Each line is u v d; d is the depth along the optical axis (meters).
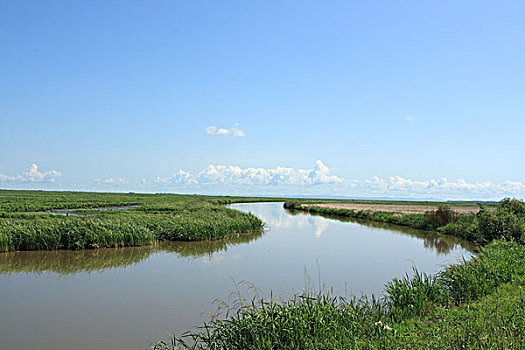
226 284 12.30
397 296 9.04
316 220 38.44
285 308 7.26
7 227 18.50
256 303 10.12
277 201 109.12
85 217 22.64
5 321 9.19
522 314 6.92
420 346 5.98
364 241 22.12
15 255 16.95
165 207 40.94
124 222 21.25
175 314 9.61
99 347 7.74
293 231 27.39
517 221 20.36
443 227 26.75
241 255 17.33
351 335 6.43
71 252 17.72
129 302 10.56
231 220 25.50
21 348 7.73
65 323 9.05
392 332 6.61
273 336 6.30
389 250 18.89
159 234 21.22
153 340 8.05
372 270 14.25
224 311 9.74
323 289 11.34
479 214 22.94
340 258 16.66
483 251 14.27
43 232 18.25
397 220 33.78
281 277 13.16
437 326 6.98
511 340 5.68
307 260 16.16
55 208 44.97
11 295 11.27
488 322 6.64
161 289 11.80
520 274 10.48
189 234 21.27
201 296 11.06
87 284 12.45
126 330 8.61
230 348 6.31
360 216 41.47
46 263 15.57
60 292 11.56
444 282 10.41
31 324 8.98
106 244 18.83
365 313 7.59
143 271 14.20
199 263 15.59
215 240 21.88
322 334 6.45
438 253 18.09
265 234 25.27
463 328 6.54
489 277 10.15
